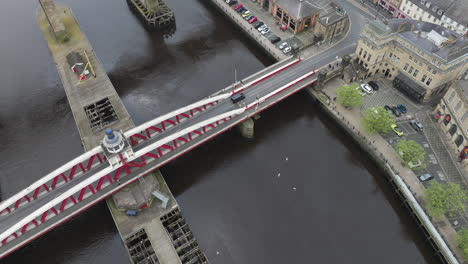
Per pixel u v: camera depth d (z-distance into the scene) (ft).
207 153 377.30
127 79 457.68
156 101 431.02
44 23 493.36
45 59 474.90
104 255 309.01
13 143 388.37
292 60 450.30
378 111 372.38
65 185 326.03
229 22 539.70
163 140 322.75
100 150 313.73
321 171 363.35
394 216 335.67
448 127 377.91
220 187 349.61
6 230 285.43
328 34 474.49
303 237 317.42
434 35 390.21
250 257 306.76
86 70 420.77
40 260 307.37
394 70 428.97
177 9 563.48
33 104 425.28
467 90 352.28
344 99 395.34
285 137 391.65
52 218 307.78
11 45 493.36
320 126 406.00
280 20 511.81
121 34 518.78
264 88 411.13
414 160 350.43
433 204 307.37
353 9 533.14
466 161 353.51
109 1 571.28
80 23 531.91
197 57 487.20
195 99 432.66
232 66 475.31
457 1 446.19
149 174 337.93
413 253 313.94
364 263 303.89
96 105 397.19
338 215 331.77
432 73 385.50
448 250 298.15
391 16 522.88
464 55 374.43
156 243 297.53
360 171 367.25
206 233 319.47
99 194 319.27
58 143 387.96
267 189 347.97
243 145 384.27
